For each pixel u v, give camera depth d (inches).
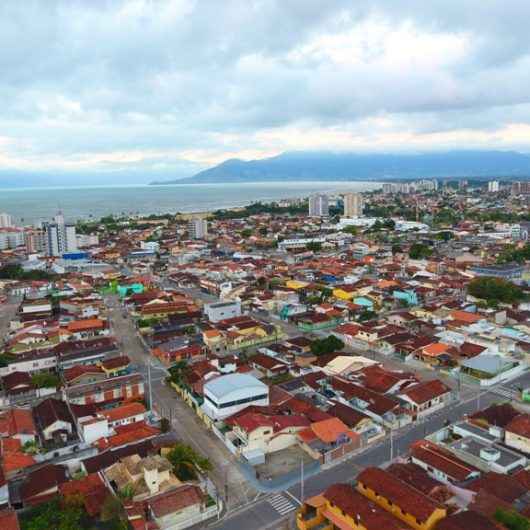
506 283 6865.2
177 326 5959.6
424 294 7219.5
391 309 6776.6
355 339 5364.2
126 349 5408.5
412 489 2581.2
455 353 4842.5
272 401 3880.4
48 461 3127.5
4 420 3609.7
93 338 5556.1
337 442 3282.5
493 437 3284.9
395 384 4062.5
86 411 3730.3
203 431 3582.7
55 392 4315.9
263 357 4785.9
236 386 3690.9
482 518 2332.7
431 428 3550.7
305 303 6894.7
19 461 3046.3
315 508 2605.8
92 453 3235.7
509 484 2664.9
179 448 3041.3
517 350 4894.2
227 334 5408.5
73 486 2785.4
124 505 2635.3
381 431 3472.0
